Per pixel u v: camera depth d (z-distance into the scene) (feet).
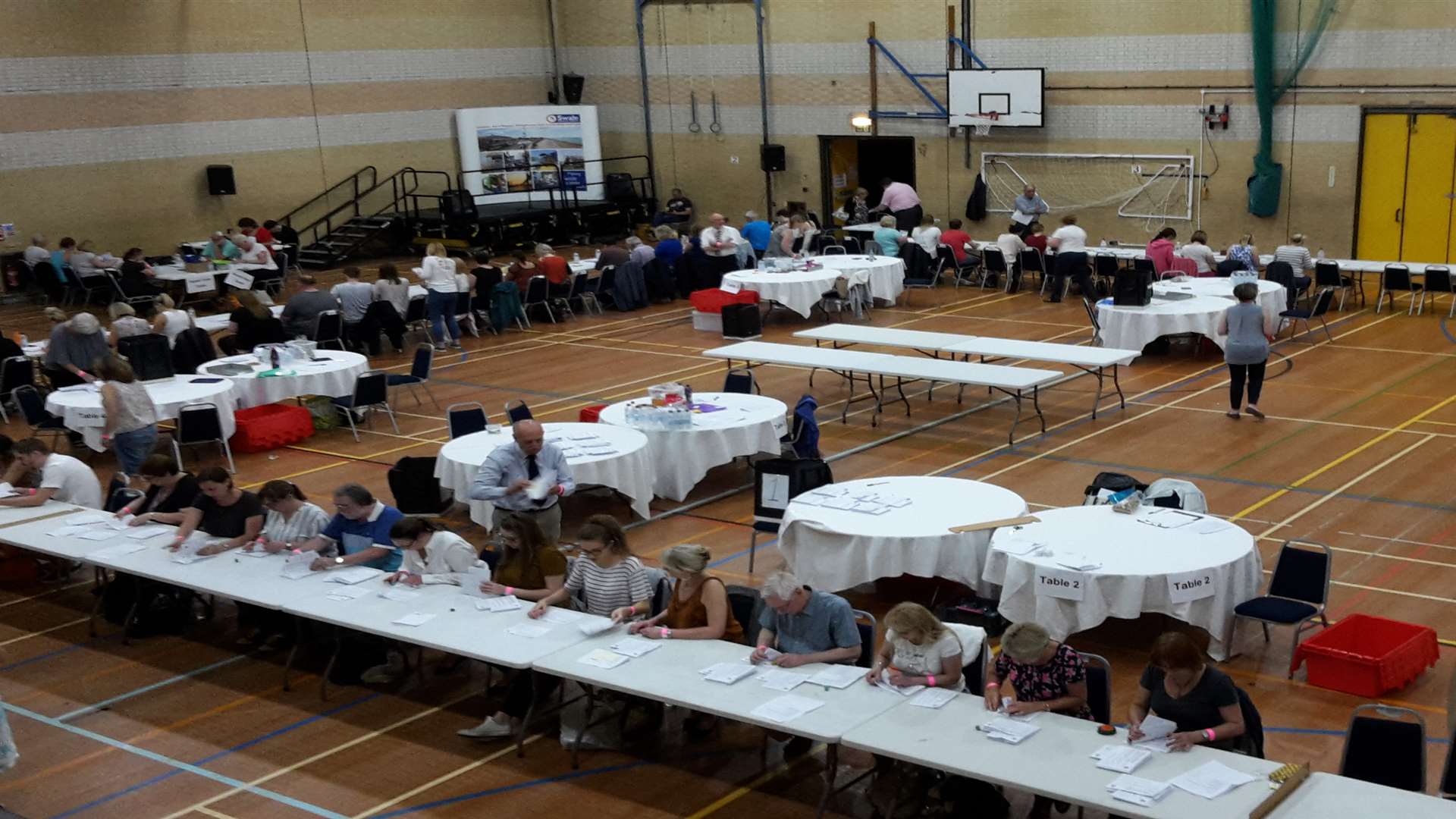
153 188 76.23
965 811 19.10
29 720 23.99
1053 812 19.52
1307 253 56.59
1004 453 37.78
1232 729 17.15
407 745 22.47
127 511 29.19
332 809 20.33
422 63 87.15
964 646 19.61
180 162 77.15
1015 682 18.79
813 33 80.74
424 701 24.25
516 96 92.43
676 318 62.39
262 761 22.04
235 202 80.02
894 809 18.72
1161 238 58.70
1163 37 67.72
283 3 80.28
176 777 21.57
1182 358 49.88
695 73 86.94
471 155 87.25
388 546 25.49
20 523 29.07
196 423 37.86
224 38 78.02
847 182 84.74
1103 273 59.57
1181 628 25.72
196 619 28.96
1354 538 29.84
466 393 48.39
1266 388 44.32
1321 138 64.54
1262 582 25.12
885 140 83.82
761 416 35.12
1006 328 55.52
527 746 22.18
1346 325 54.03
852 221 77.46
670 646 20.74
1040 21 71.77
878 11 77.61
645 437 33.65
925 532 25.59
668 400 34.60
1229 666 23.94
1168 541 24.67
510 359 54.24
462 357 55.11
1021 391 44.50
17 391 40.16
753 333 56.34
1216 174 67.82
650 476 33.19
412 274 77.56
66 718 24.03
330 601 23.32
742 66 84.53
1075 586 23.25
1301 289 55.42
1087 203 72.74
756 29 83.10
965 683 19.77
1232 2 65.05
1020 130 74.02
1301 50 64.03
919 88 77.00
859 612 20.98
